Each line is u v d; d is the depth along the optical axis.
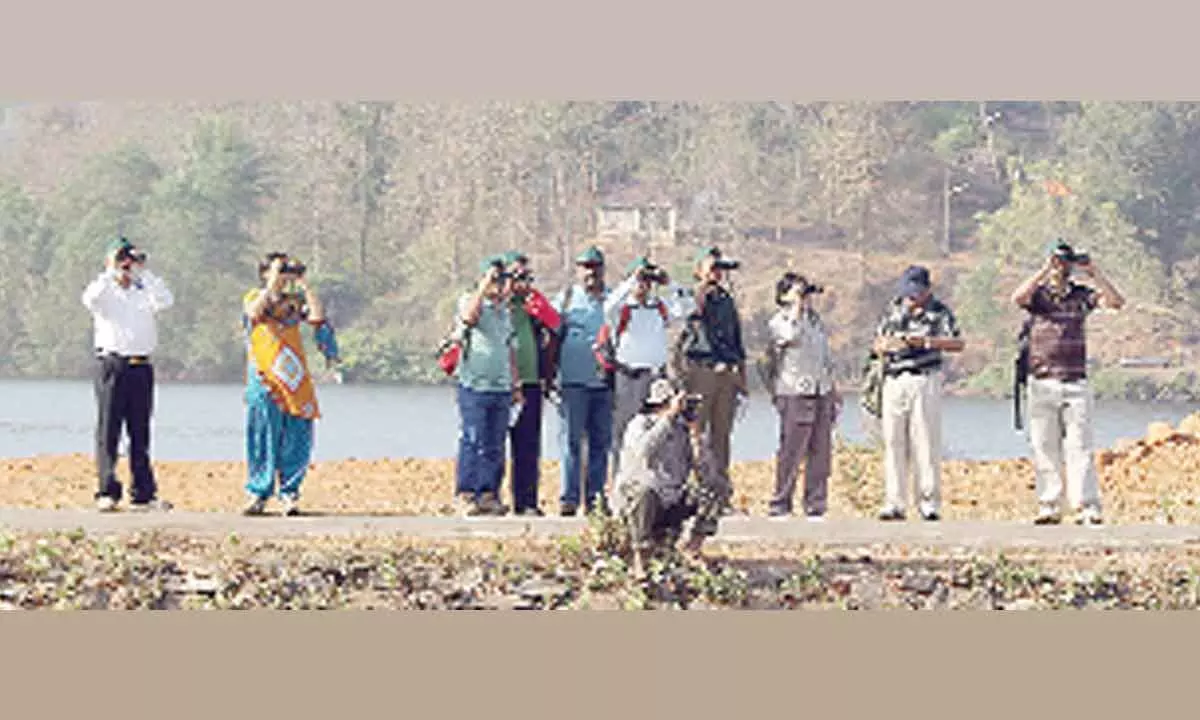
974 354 104.62
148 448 16.92
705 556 14.73
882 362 16.92
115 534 15.18
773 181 121.44
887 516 16.84
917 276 16.89
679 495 13.99
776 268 115.50
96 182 118.00
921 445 16.81
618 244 120.62
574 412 17.08
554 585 14.10
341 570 14.28
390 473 25.70
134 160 118.44
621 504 13.92
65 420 61.56
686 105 125.06
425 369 105.00
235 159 117.31
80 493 23.08
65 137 126.38
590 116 123.31
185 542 15.02
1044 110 125.94
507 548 14.82
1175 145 116.62
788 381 17.25
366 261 118.19
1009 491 23.03
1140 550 15.33
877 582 14.34
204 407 69.25
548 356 17.12
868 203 117.75
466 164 121.06
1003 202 120.12
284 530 15.44
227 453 41.38
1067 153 121.69
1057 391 16.39
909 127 121.31
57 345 111.25
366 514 17.86
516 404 16.98
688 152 123.81
